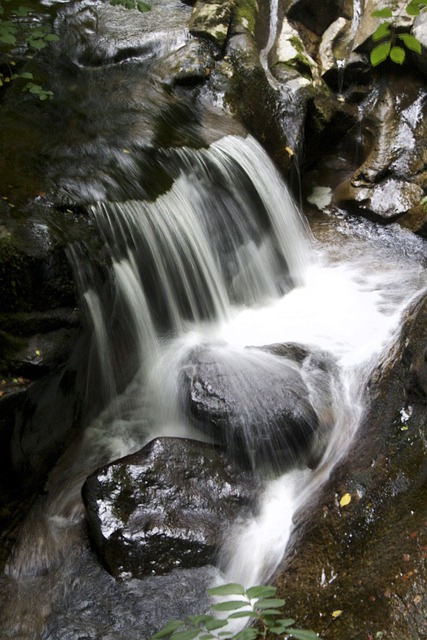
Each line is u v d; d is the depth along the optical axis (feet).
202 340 16.71
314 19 24.17
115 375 15.43
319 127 22.29
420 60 22.49
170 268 16.56
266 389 14.34
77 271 14.44
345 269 19.57
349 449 13.29
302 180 22.90
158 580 11.73
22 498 13.55
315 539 11.61
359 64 23.20
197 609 11.32
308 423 13.82
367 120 23.07
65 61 20.30
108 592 11.62
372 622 9.96
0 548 12.64
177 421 14.96
